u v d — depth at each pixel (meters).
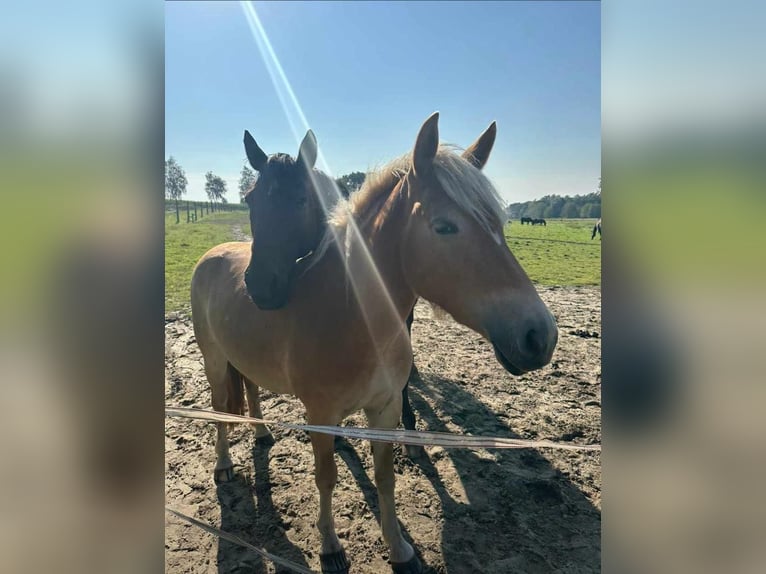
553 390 4.61
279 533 2.68
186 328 6.76
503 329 1.68
